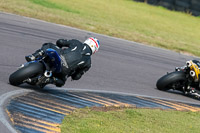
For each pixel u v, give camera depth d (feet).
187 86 108.37
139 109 83.92
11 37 137.18
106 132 62.49
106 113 75.46
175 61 179.32
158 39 237.86
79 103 79.46
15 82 77.97
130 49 180.24
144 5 421.59
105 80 110.01
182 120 81.15
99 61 136.46
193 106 100.73
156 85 114.11
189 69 106.63
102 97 89.25
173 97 107.86
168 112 86.43
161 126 73.31
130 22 289.33
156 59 172.04
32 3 252.01
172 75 109.60
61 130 60.13
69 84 95.45
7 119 59.82
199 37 302.86
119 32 223.71
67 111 71.67
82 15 258.57
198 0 429.79
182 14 421.59
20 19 180.86
